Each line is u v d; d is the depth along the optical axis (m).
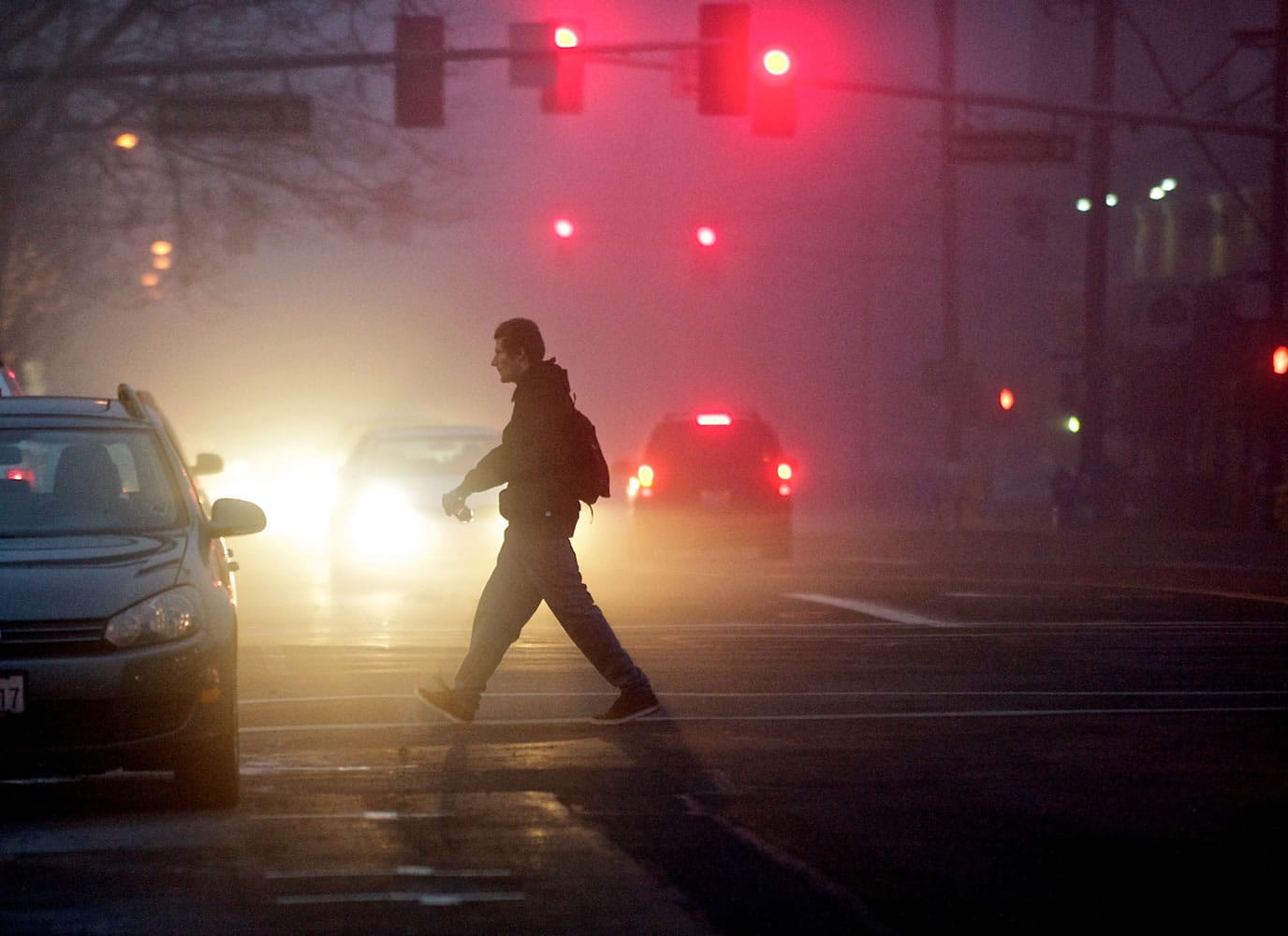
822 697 39.75
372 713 37.12
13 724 25.86
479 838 25.80
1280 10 126.00
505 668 44.16
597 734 34.69
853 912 22.00
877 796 29.00
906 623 55.94
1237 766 31.70
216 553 30.25
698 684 41.84
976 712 37.62
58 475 30.62
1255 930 21.31
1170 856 24.97
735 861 24.52
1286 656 47.50
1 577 26.78
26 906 21.97
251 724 35.75
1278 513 125.88
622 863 24.33
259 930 20.97
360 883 23.22
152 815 27.30
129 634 26.39
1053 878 23.73
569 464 34.72
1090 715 37.31
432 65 78.75
